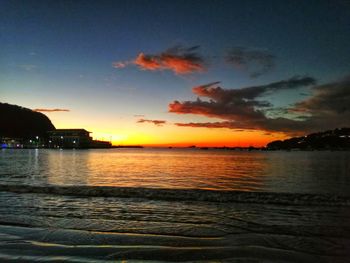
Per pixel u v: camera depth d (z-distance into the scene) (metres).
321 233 9.27
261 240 8.51
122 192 16.59
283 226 10.18
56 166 55.34
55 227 9.81
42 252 7.34
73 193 16.56
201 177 35.22
